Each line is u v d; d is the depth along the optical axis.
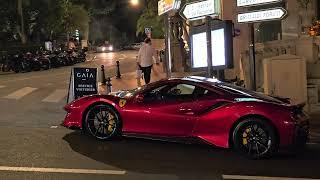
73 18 63.47
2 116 13.01
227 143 8.80
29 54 33.72
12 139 9.88
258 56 16.53
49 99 16.84
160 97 9.39
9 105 15.24
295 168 7.89
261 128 8.55
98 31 96.00
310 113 13.10
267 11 12.12
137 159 8.36
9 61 33.78
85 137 10.14
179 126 9.17
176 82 9.38
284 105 8.67
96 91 14.18
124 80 23.08
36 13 51.78
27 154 8.59
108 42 90.12
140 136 9.48
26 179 7.02
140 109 9.43
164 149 9.21
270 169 7.81
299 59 13.38
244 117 8.63
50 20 52.84
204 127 8.98
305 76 13.36
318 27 17.33
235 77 18.73
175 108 9.21
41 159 8.23
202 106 9.05
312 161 8.40
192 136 9.09
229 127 8.75
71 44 62.38
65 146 9.27
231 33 13.34
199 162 8.23
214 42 13.71
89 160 8.23
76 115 9.91
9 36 48.47
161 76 23.69
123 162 8.13
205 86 9.16
